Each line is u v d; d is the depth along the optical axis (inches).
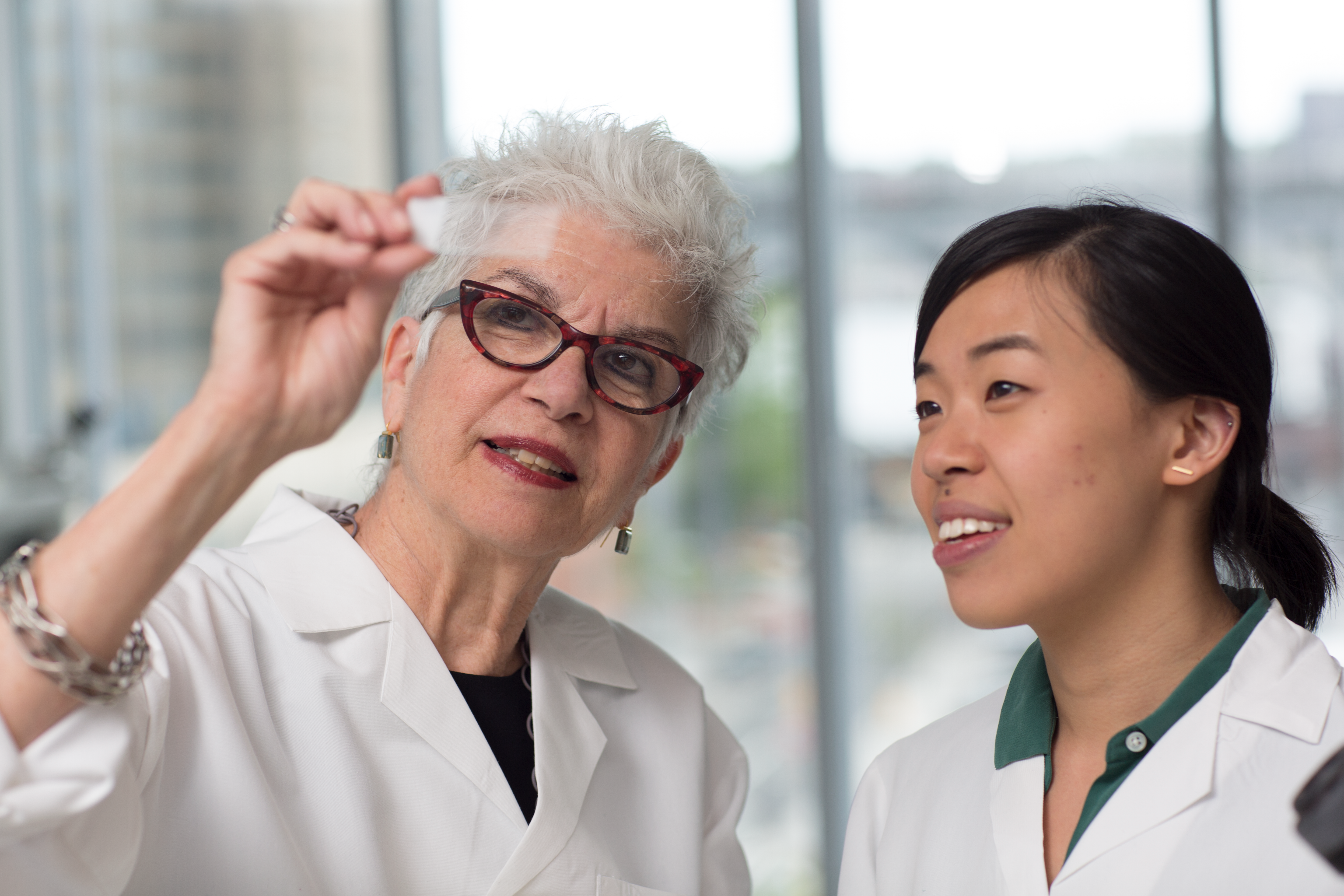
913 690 156.9
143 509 31.9
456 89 159.6
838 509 158.6
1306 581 44.8
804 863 156.9
